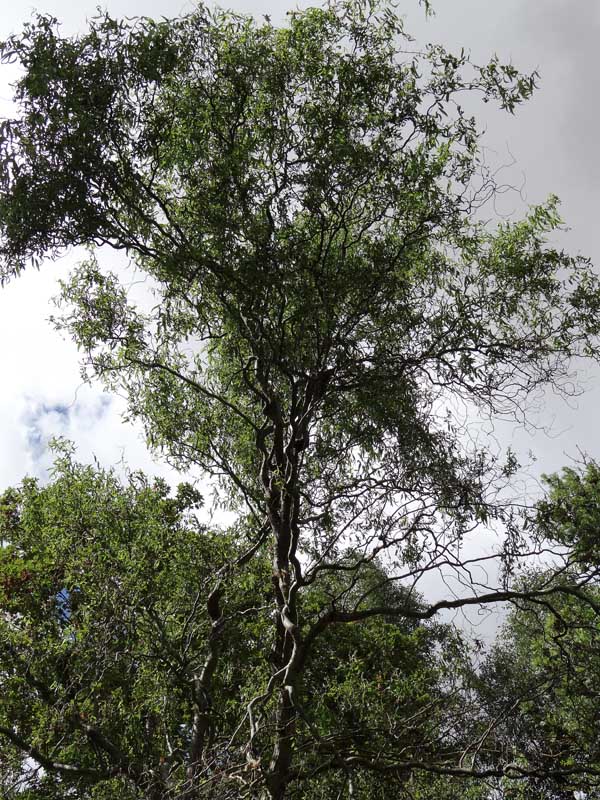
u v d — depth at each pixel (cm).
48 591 1474
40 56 1047
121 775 1108
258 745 1041
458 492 1134
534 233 1230
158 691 1236
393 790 1162
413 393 1207
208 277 1162
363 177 1205
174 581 1391
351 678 1235
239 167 1156
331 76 1183
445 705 1110
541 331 1208
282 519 1243
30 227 1080
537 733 1147
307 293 1150
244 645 1392
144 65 1085
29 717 1327
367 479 1191
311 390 1216
